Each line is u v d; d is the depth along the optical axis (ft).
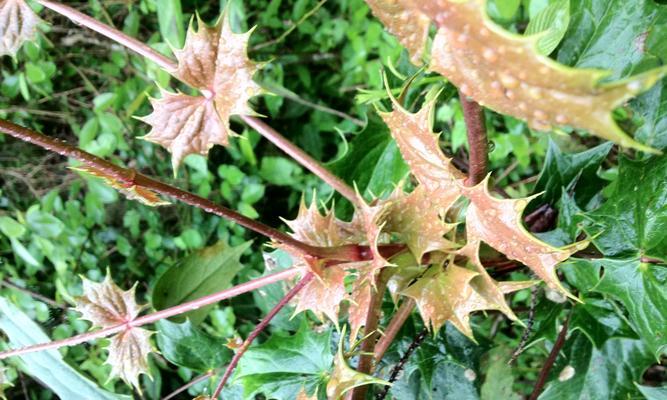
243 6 1.87
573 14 0.71
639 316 0.65
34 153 1.93
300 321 0.95
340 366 0.61
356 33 1.83
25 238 1.80
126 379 0.73
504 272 0.74
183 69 0.59
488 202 0.56
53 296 1.82
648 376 1.31
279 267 0.92
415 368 0.88
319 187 1.82
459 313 0.64
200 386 1.54
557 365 0.89
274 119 2.01
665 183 0.64
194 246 1.84
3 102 1.85
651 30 0.67
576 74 0.31
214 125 0.62
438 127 1.62
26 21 0.75
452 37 0.36
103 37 1.83
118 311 0.71
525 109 0.35
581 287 0.74
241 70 0.58
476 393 0.89
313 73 2.04
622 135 0.31
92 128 1.70
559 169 0.83
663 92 0.66
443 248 0.64
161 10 1.39
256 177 1.90
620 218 0.66
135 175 0.54
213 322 1.63
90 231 1.86
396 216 0.66
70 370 0.89
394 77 0.97
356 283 0.67
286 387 0.81
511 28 1.08
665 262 0.62
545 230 0.82
